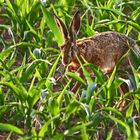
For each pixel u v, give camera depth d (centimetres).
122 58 1098
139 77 1160
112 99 1089
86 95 1040
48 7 1409
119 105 1163
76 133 1107
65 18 1380
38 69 1227
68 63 1209
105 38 1222
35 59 1204
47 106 1061
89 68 1220
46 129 958
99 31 1412
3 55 1228
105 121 1067
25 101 1064
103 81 1091
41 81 1101
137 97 1070
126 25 1362
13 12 1376
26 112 1064
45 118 1027
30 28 1315
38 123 1102
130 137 906
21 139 912
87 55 1214
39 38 1326
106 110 1039
